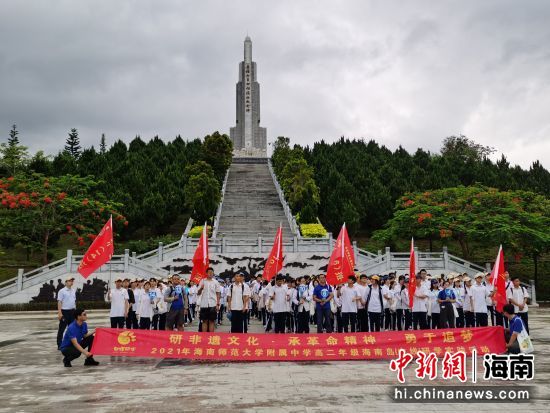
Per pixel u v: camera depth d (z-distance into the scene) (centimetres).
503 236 2742
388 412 658
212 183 4006
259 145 8125
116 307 1333
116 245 3953
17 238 3125
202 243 1287
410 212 3172
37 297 2703
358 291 1384
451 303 1376
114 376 916
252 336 1053
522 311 1311
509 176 5241
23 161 4438
